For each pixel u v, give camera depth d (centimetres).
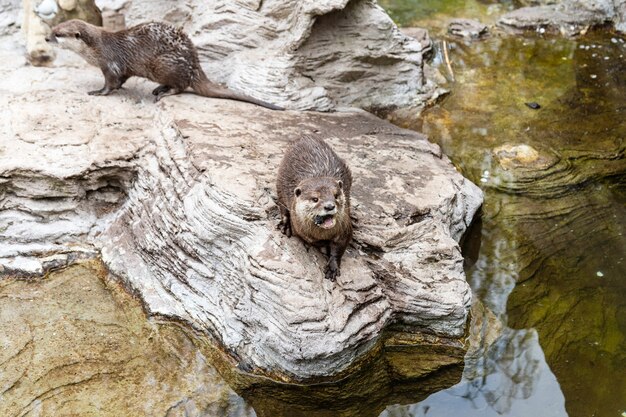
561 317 666
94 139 767
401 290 631
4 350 631
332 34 930
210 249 651
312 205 555
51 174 724
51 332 652
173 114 784
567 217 783
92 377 608
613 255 732
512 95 999
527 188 823
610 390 594
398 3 1261
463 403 595
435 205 686
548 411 579
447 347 638
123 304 684
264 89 879
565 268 719
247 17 954
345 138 800
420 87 988
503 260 731
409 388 609
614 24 1172
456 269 647
